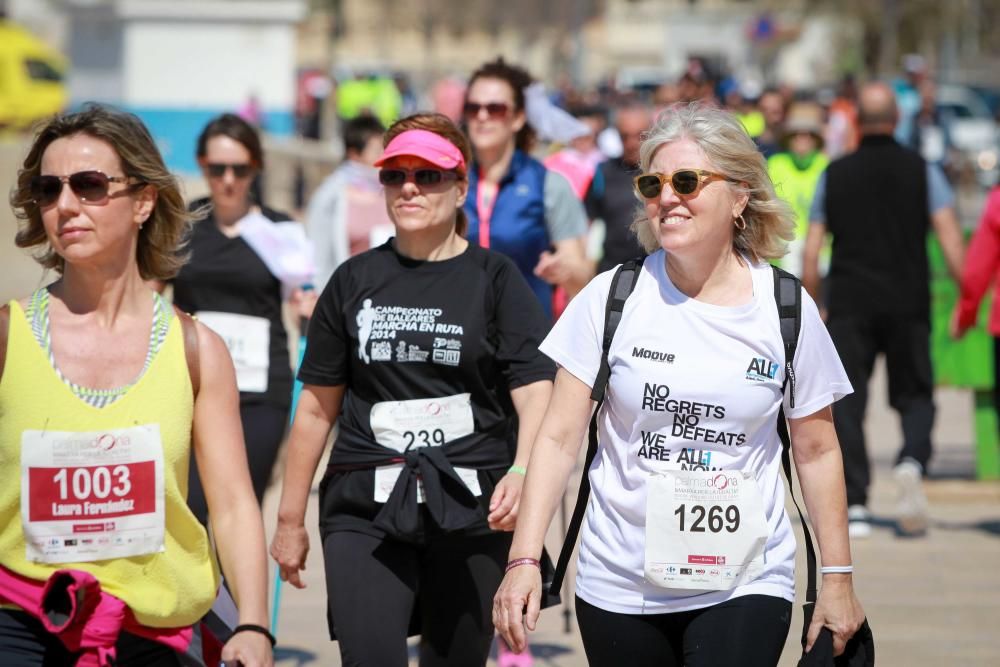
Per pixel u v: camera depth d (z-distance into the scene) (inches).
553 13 5226.4
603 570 265.4
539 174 459.5
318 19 5541.3
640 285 265.6
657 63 5177.2
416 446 313.4
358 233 596.4
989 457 694.5
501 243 454.3
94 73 1798.7
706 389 258.4
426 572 318.0
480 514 312.5
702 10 4808.1
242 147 435.8
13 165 1571.1
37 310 247.8
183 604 245.9
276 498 652.1
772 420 264.2
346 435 319.0
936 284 697.6
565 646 452.4
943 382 697.0
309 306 436.8
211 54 1758.1
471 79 461.1
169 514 245.4
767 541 263.1
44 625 235.1
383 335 314.8
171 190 257.0
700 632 258.8
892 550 573.9
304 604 504.1
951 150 2445.9
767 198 266.5
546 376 315.9
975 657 441.1
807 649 266.2
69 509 240.1
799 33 3474.4
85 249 243.6
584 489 274.4
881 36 3713.1
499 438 319.9
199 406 251.1
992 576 537.0
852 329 576.4
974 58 3673.7
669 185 259.1
